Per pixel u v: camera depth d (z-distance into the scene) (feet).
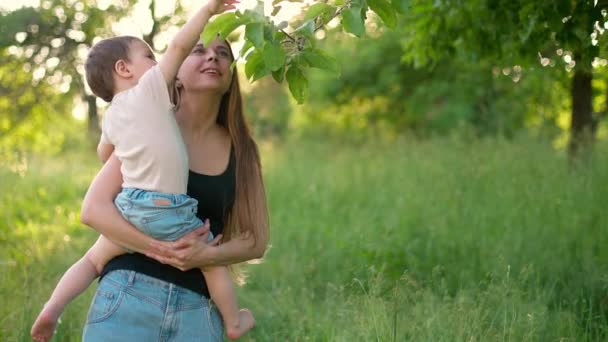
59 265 18.47
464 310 11.89
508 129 38.45
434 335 11.82
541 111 34.50
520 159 22.54
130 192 8.30
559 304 13.62
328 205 25.67
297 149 43.96
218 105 9.25
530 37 13.85
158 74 8.22
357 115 54.34
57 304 8.84
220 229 9.19
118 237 8.42
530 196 18.92
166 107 8.28
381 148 38.78
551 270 15.34
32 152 40.47
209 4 8.11
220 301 8.82
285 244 20.43
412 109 48.06
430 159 27.63
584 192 18.62
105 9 45.50
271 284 17.51
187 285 8.58
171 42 8.18
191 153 9.05
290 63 8.24
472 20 15.37
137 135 8.21
